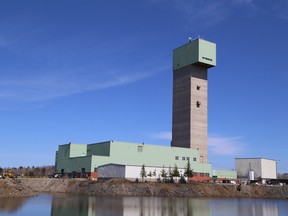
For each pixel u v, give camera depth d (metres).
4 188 78.69
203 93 150.38
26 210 53.91
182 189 105.25
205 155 145.88
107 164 121.50
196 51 147.62
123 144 128.88
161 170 125.62
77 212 53.03
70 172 136.38
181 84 152.62
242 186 120.19
